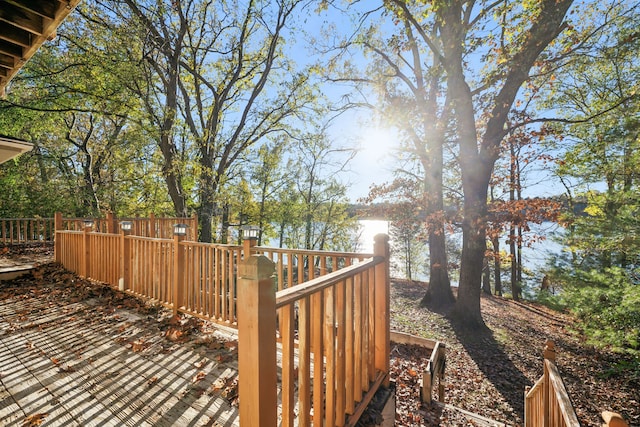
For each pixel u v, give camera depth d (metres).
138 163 15.73
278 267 3.58
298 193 20.30
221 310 3.75
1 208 13.53
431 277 12.02
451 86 8.72
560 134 8.44
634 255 7.04
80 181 16.33
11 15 2.79
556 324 11.09
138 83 11.54
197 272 4.01
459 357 7.80
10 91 11.50
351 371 2.03
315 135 16.59
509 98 8.14
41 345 3.29
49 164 16.80
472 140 8.71
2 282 5.79
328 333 1.81
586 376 7.25
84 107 13.20
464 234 9.34
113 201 17.64
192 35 13.70
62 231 6.71
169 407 2.28
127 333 3.62
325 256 3.15
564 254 8.93
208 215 13.85
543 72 8.33
